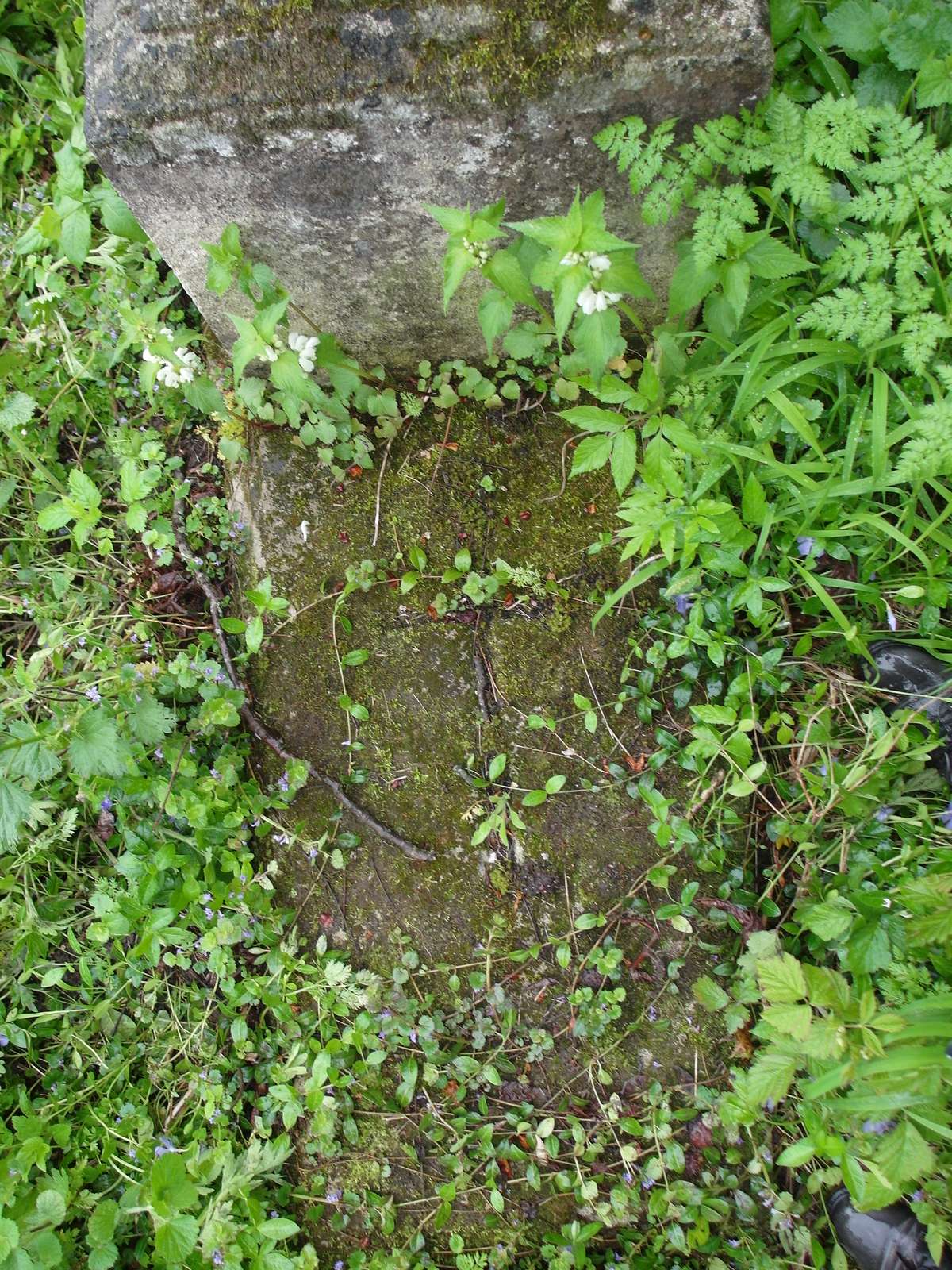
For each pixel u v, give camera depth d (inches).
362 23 27.5
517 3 27.3
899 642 34.3
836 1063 28.8
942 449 30.4
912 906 28.6
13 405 36.9
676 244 32.7
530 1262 33.1
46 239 37.9
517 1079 34.2
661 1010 34.1
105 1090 35.4
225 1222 31.3
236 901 34.9
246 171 29.7
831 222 31.9
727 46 27.4
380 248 32.7
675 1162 32.4
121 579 39.2
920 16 32.1
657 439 32.1
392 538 37.6
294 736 37.0
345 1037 33.9
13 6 44.0
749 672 33.6
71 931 36.8
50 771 31.7
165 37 28.0
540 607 36.7
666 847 34.8
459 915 35.3
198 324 40.5
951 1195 28.8
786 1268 31.9
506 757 35.8
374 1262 32.9
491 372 38.3
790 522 33.7
